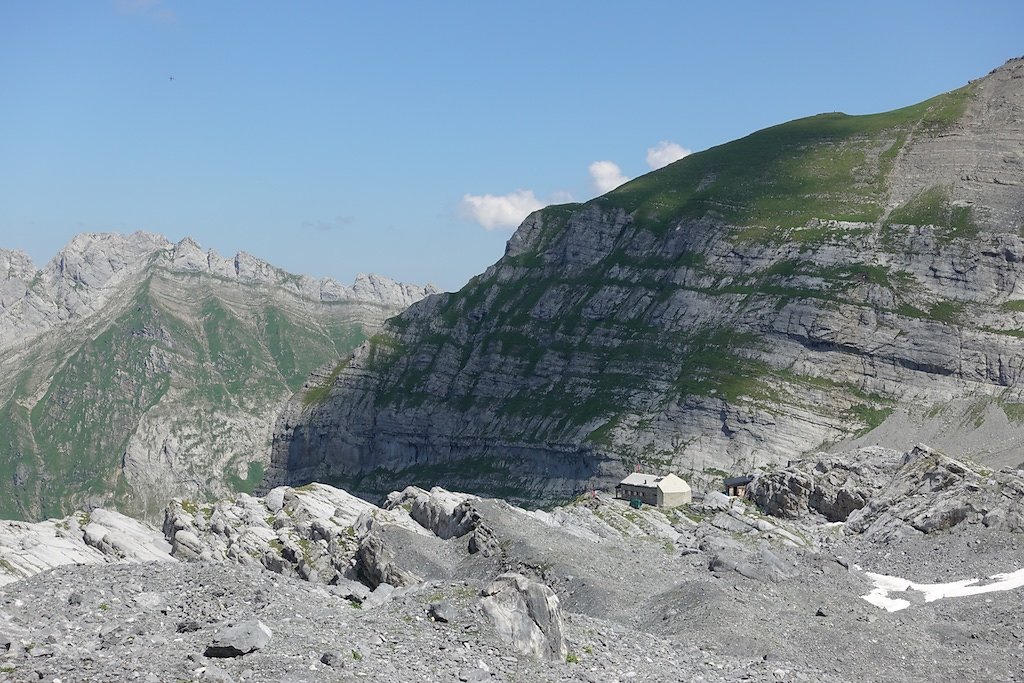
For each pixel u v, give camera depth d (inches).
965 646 3725.4
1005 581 4756.4
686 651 2967.5
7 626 2591.0
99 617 2667.3
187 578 3102.9
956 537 5497.1
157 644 2299.5
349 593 3452.3
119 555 5187.0
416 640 2487.7
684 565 4980.3
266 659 2190.0
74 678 2003.0
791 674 2854.3
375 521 5585.6
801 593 4352.9
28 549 4815.5
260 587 3065.9
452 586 2901.1
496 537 5064.0
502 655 2495.1
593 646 2780.5
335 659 2224.4
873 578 5083.7
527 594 2669.8
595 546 5132.9
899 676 3358.8
